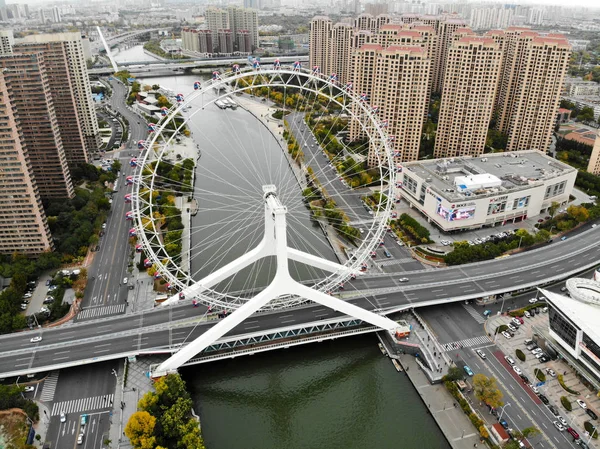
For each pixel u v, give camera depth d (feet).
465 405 557.33
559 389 584.81
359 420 567.18
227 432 556.10
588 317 589.73
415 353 638.94
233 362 638.53
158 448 477.36
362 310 637.71
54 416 548.31
